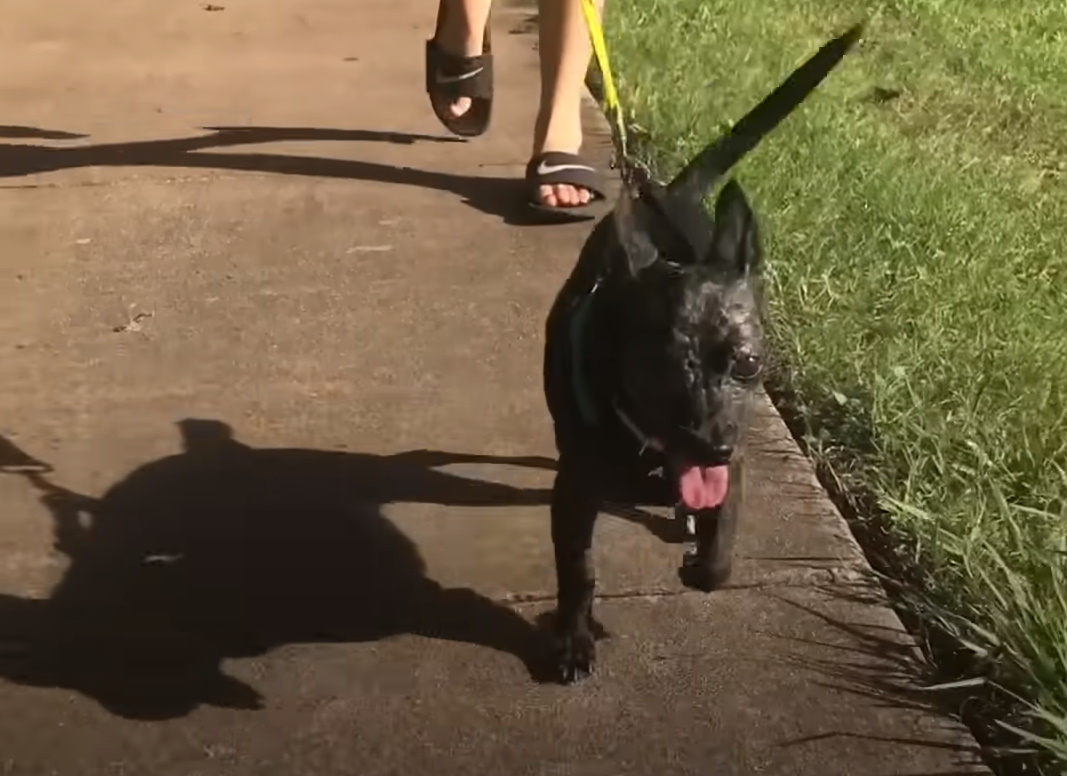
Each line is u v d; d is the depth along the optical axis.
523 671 2.26
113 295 2.97
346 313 2.92
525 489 2.54
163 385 2.74
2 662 2.27
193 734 2.19
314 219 3.21
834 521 2.47
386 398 2.71
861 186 3.31
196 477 2.55
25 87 3.83
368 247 3.11
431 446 2.62
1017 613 2.28
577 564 2.22
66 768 2.15
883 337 2.84
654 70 3.88
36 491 2.52
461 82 3.40
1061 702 2.18
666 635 2.31
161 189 3.32
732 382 2.03
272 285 3.00
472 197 3.29
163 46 4.11
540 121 3.21
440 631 2.32
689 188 2.36
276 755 2.16
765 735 2.19
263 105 3.71
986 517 2.44
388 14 4.33
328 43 4.11
